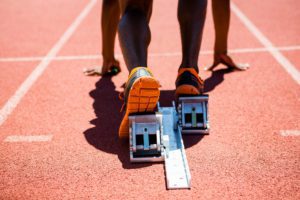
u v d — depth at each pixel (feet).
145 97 7.25
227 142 8.27
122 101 10.66
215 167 7.37
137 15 8.07
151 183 6.95
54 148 8.27
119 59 14.30
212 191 6.67
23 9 24.02
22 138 8.74
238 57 14.06
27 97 11.12
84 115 9.87
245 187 6.76
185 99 8.43
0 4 25.63
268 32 17.12
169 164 7.43
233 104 10.19
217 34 12.01
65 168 7.51
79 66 13.71
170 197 6.54
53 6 24.68
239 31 17.51
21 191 6.84
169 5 23.47
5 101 10.87
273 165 7.39
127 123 7.82
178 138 8.34
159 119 7.65
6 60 14.60
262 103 10.21
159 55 14.65
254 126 8.96
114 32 11.87
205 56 14.33
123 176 7.18
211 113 9.70
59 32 18.51
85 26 19.51
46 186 6.97
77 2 25.64
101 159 7.78
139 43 7.86
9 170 7.50
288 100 10.34
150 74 7.43
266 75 12.20
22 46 16.39
